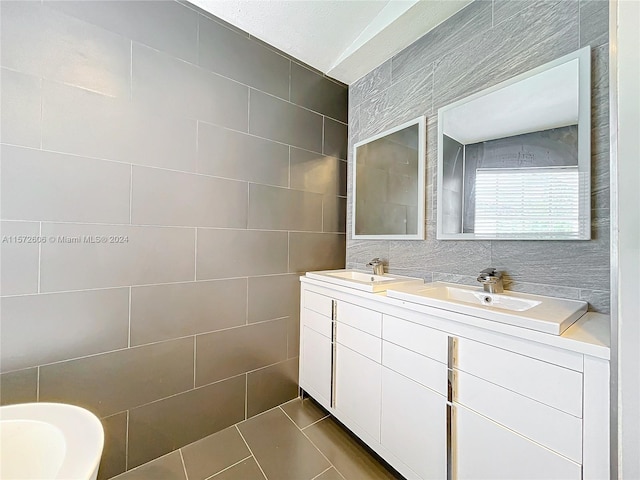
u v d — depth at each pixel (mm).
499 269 1418
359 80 2240
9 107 1115
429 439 1168
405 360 1277
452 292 1470
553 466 837
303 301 1997
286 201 1972
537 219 1279
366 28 1776
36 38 1162
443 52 1648
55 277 1206
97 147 1292
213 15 1629
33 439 852
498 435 959
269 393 1891
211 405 1642
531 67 1311
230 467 1403
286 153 1968
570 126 1188
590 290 1148
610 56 650
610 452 691
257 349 1834
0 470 826
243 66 1757
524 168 1318
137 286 1402
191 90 1557
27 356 1155
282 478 1338
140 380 1413
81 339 1265
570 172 1190
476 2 1500
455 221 1577
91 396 1288
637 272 614
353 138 2291
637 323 619
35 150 1161
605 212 1118
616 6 636
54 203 1201
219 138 1661
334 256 2258
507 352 945
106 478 1323
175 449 1514
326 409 1788
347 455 1491
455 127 1581
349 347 1595
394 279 1726
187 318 1557
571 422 805
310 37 1825
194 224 1574
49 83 1188
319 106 2150
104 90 1307
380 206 2045
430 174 1728
